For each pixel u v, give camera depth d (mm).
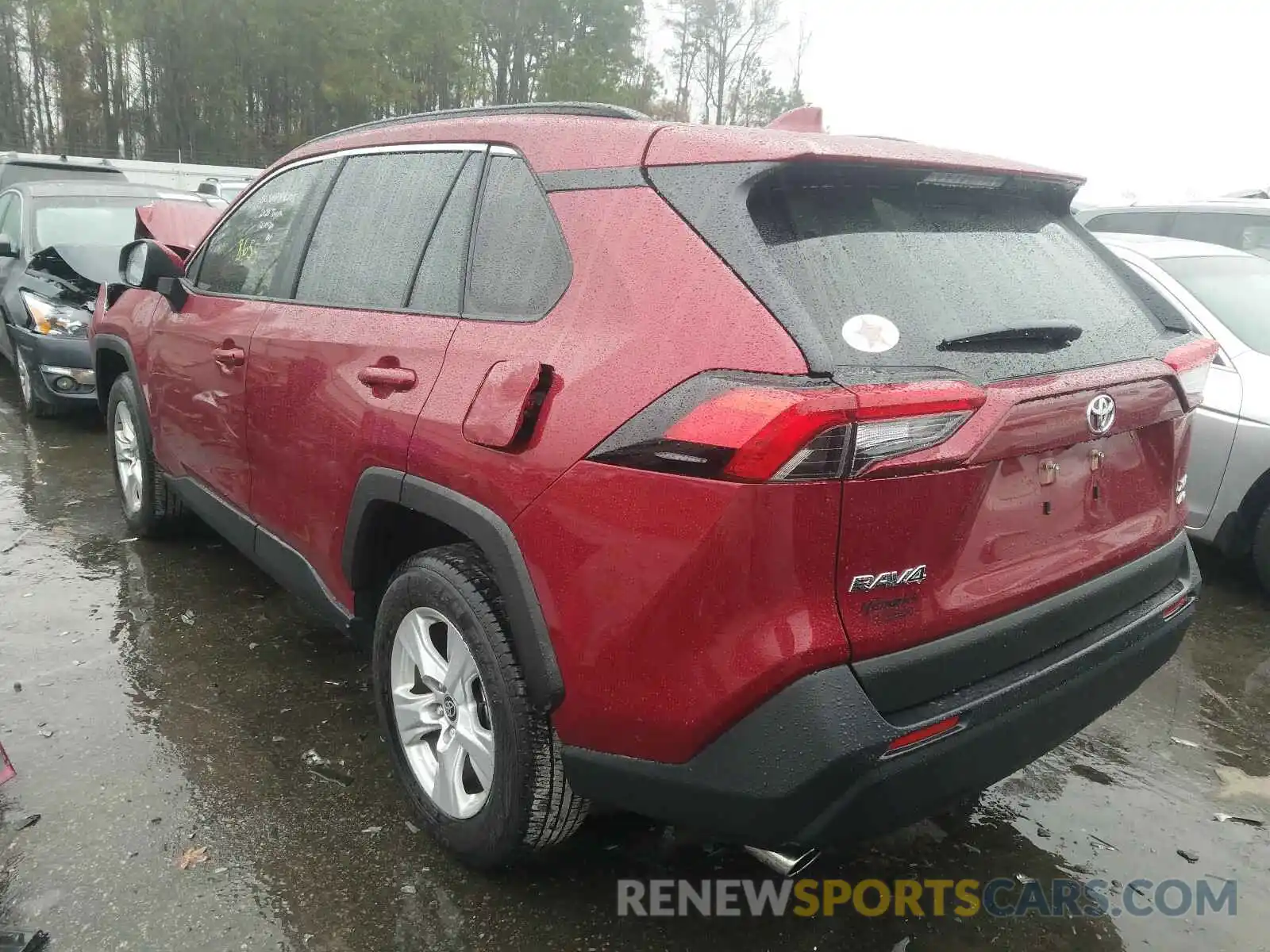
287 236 3184
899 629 1763
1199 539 4676
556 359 2004
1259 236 7117
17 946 2033
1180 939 2258
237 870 2342
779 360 1676
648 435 1775
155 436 4008
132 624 3662
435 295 2455
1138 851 2588
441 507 2211
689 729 1788
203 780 2703
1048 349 2023
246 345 3111
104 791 2619
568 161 2205
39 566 4164
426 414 2271
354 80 44469
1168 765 3037
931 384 1716
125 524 4738
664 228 1932
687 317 1813
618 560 1834
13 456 5871
